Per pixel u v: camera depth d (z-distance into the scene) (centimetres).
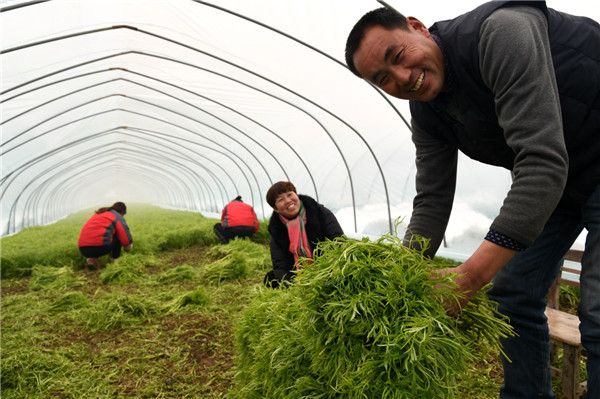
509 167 206
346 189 1120
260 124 1074
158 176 2980
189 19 589
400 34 169
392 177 942
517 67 148
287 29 576
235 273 687
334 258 182
